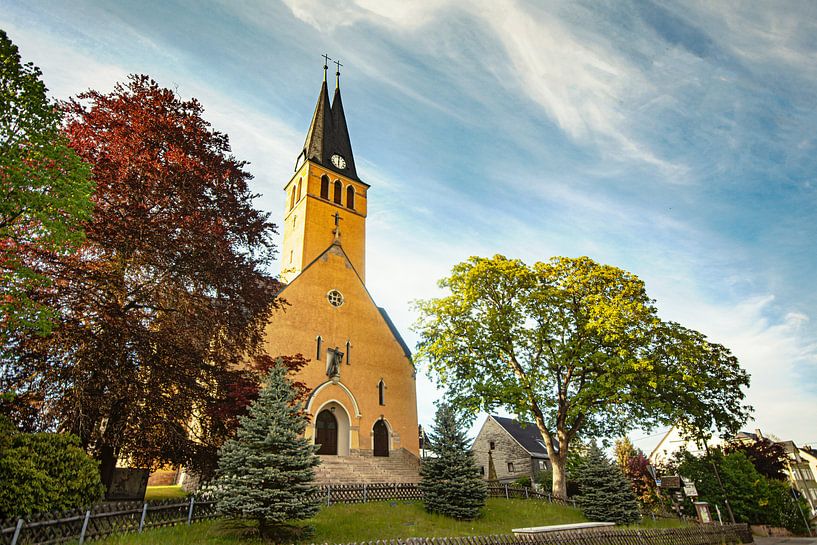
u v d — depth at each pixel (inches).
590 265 1107.9
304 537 535.5
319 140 1689.2
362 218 1641.2
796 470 2659.9
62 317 551.8
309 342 1171.9
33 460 428.8
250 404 659.4
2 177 426.0
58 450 450.3
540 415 1098.1
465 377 1118.4
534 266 1143.0
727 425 1016.2
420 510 765.3
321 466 987.9
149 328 656.4
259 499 511.8
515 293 1126.4
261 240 818.2
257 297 764.6
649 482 1360.7
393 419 1246.3
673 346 975.0
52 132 465.7
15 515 393.4
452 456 789.9
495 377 1081.4
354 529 596.4
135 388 582.2
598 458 980.6
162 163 714.2
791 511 1322.6
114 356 568.7
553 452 1071.0
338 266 1327.5
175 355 622.2
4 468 405.7
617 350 973.8
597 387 992.9
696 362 986.7
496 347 1098.1
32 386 542.6
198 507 557.6
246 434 555.2
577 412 996.6
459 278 1160.2
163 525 508.1
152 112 749.9
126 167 684.7
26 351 540.4
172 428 614.5
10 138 444.8
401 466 1135.6
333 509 695.1
